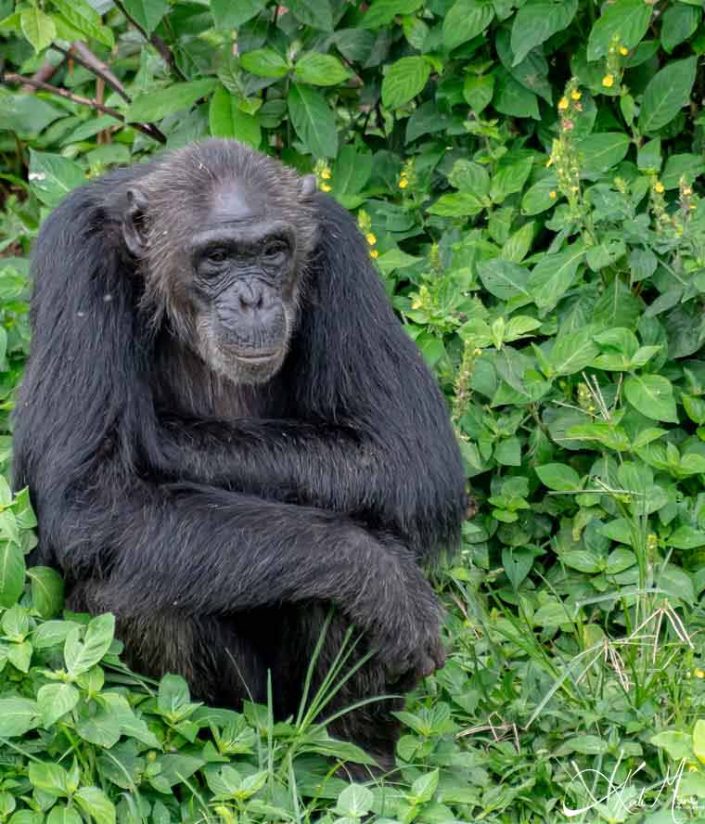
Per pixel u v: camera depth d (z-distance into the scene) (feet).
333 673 36.40
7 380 46.26
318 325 39.70
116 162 58.23
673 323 47.34
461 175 49.85
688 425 47.62
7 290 47.32
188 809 33.78
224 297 38.14
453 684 40.55
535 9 48.83
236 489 37.83
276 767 35.47
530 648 40.29
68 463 36.63
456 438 41.16
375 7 50.83
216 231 37.78
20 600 37.14
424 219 52.31
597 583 43.86
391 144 54.65
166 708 34.45
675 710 38.32
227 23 47.50
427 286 47.60
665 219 46.57
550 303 46.32
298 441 38.42
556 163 46.88
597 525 44.47
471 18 49.26
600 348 45.57
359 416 39.09
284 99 51.75
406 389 39.47
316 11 50.31
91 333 37.45
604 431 44.52
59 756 33.24
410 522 38.75
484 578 44.65
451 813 33.53
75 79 63.26
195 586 35.91
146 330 39.01
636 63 50.44
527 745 38.73
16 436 37.99
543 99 52.08
